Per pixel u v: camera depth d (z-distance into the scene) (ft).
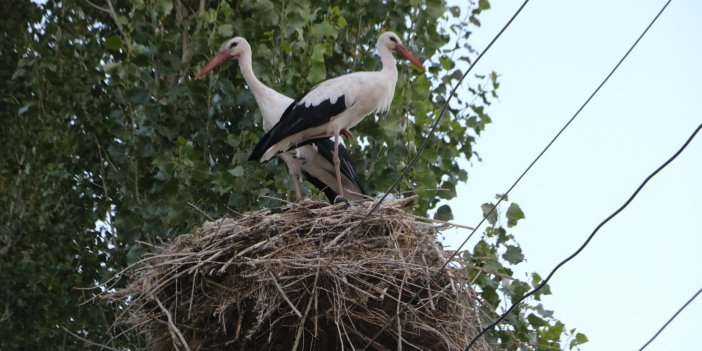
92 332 51.67
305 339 30.99
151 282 31.81
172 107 47.26
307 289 29.68
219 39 46.93
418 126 46.88
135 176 46.75
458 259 31.45
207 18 47.67
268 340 29.81
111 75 48.03
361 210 31.83
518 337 42.86
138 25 47.96
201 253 31.17
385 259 30.40
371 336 30.71
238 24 47.16
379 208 31.68
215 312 30.12
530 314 42.98
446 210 45.62
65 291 52.60
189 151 44.24
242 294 30.32
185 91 46.62
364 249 31.07
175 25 50.21
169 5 48.37
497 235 42.96
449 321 30.35
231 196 43.37
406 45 50.34
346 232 31.14
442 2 50.42
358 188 41.60
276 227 31.42
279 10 46.55
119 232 45.27
